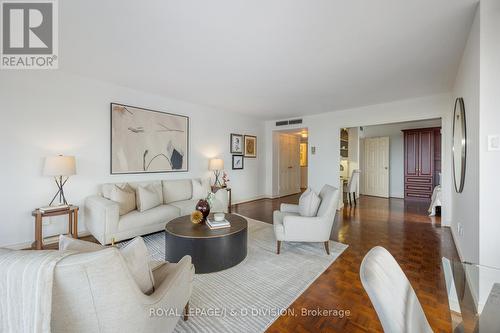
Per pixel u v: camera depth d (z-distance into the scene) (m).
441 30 2.08
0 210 2.71
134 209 3.39
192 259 2.27
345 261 2.57
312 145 5.70
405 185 6.61
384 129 7.34
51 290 0.81
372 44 2.33
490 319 1.10
